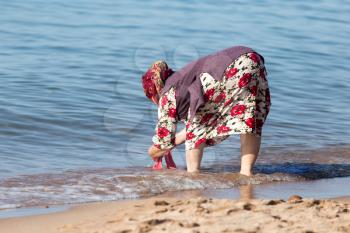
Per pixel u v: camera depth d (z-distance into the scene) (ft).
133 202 39.47
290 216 33.47
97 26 108.58
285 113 66.64
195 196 41.70
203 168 48.83
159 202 36.42
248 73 45.03
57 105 63.98
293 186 44.93
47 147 53.11
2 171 46.50
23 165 48.26
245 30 113.29
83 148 53.36
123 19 115.75
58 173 46.29
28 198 40.14
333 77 84.94
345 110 69.67
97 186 42.96
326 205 35.78
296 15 132.16
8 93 67.05
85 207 38.09
